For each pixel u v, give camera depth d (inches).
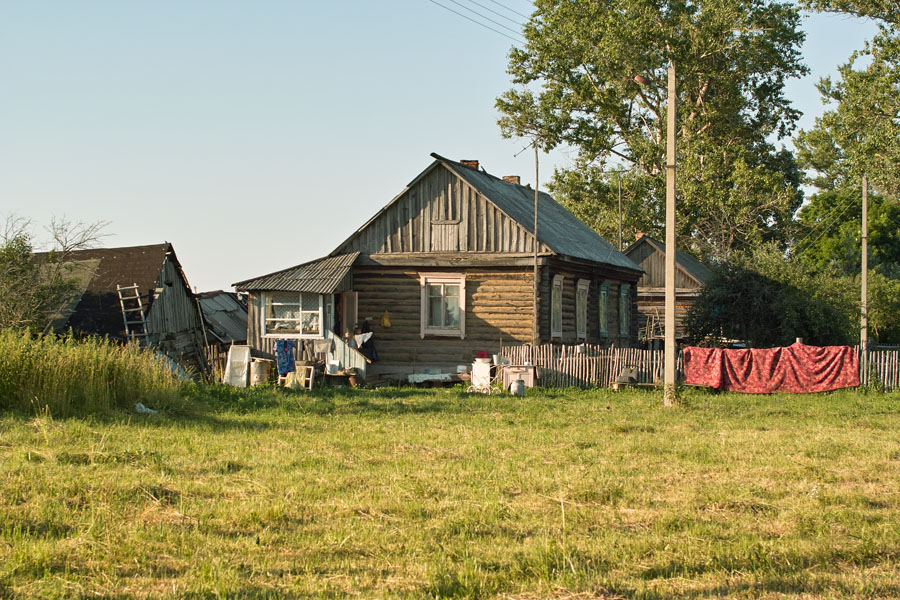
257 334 1156.5
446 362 1220.5
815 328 1498.5
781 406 925.8
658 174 2300.7
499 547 332.5
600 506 409.1
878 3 1643.7
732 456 564.1
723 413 849.5
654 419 784.3
